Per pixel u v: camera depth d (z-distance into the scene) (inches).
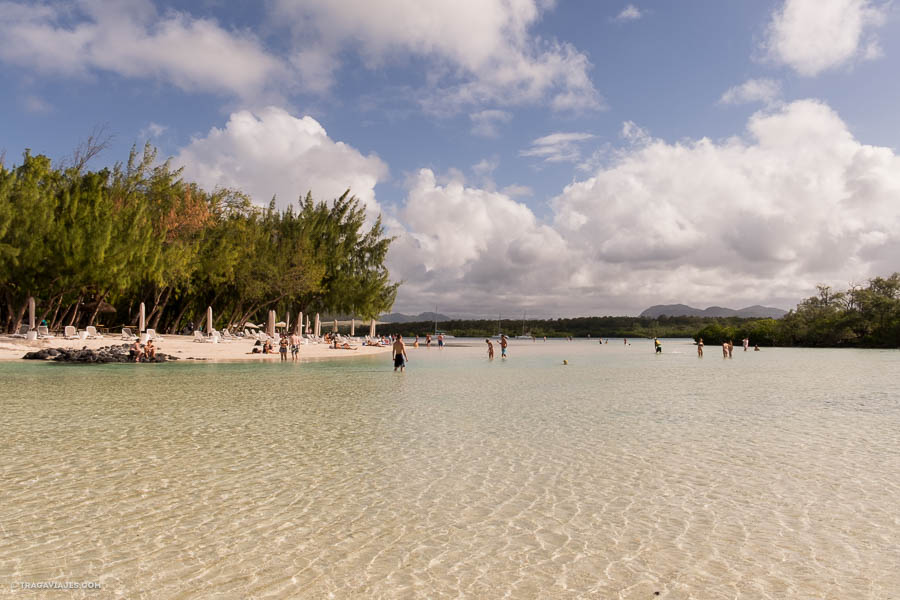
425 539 223.0
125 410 557.9
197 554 205.3
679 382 963.3
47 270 1471.5
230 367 1194.0
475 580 186.5
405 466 339.3
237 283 2081.7
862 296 3506.4
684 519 249.4
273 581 183.9
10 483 295.0
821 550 215.5
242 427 469.1
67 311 1728.6
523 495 283.1
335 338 2444.6
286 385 830.5
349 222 2615.7
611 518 249.9
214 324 2459.4
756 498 281.3
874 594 179.5
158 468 328.5
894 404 658.8
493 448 393.1
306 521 241.8
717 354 2433.6
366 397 691.4
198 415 531.2
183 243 1775.3
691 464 350.3
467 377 1040.8
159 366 1175.6
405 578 187.5
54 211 1487.5
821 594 179.3
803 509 264.2
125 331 1673.2
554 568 197.0
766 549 216.1
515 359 1865.2
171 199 1761.8
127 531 227.6
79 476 309.6
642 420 526.0
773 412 587.5
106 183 1628.9
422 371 1197.7
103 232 1439.5
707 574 193.3
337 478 310.7
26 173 1510.8
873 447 405.1
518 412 572.7
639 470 334.3
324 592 176.6
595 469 335.9
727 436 445.4
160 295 1983.3
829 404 658.2
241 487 291.0
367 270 2637.8
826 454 381.4
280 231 2443.4
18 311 1553.9
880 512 260.2
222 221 1989.4
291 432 447.2
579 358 1977.1
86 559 199.9
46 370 1022.4
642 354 2411.4
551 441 419.5
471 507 263.3
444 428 471.5
